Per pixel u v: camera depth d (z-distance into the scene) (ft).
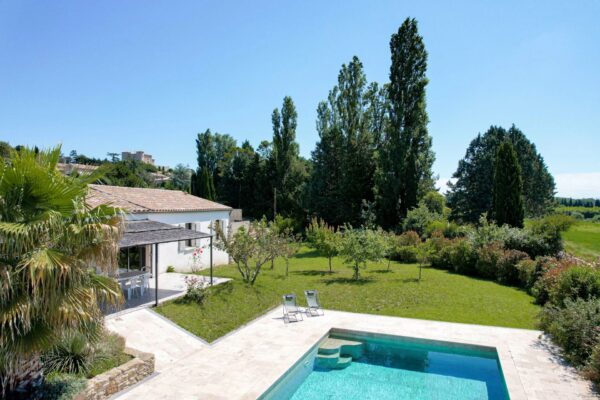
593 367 25.36
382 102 128.57
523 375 26.30
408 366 31.27
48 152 19.70
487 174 148.87
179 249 64.59
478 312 42.93
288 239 59.98
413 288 54.13
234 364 28.30
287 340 33.88
